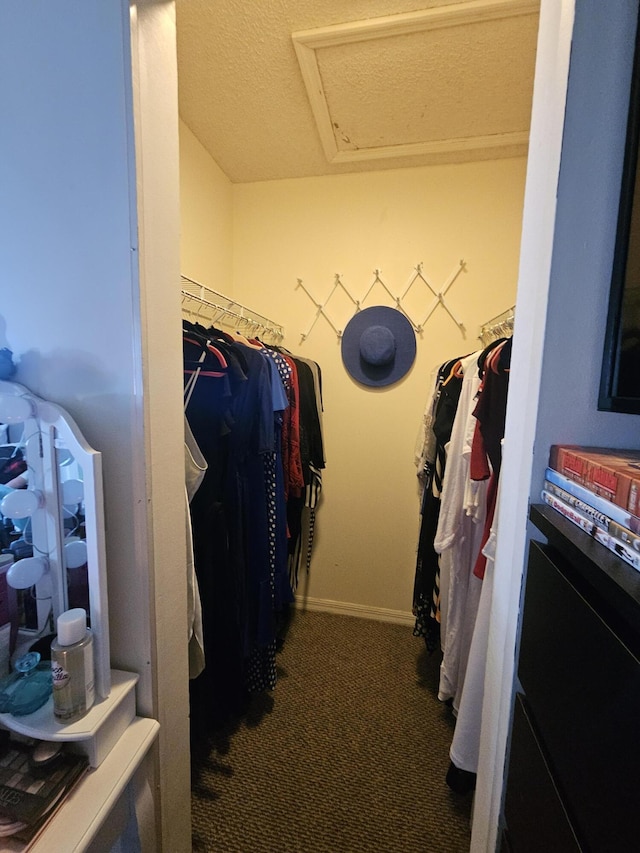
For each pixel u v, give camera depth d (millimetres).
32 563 639
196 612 957
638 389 493
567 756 441
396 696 1544
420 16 1077
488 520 1001
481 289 1835
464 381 1200
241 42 1180
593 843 380
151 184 638
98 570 608
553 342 588
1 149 641
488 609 972
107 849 563
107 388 650
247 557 1287
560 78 561
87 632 602
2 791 525
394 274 1914
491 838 704
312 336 2039
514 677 654
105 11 575
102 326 640
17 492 622
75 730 563
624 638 365
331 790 1170
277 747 1311
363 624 2051
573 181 557
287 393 1526
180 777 811
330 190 1930
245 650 1283
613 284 533
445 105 1428
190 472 965
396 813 1107
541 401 601
